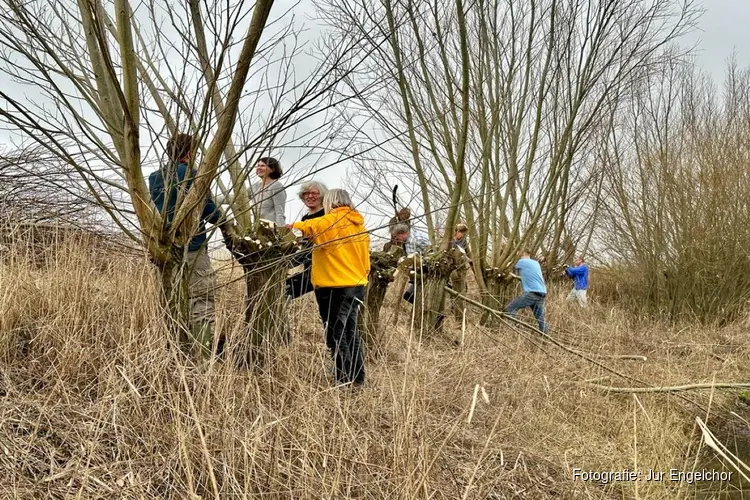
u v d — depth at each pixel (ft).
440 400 12.77
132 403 9.16
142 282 11.37
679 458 14.48
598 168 43.62
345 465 9.00
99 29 8.68
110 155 9.85
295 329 12.57
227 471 8.04
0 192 13.82
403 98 22.63
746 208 40.63
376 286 15.71
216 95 11.03
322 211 14.15
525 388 15.44
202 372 10.11
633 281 44.93
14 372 9.69
